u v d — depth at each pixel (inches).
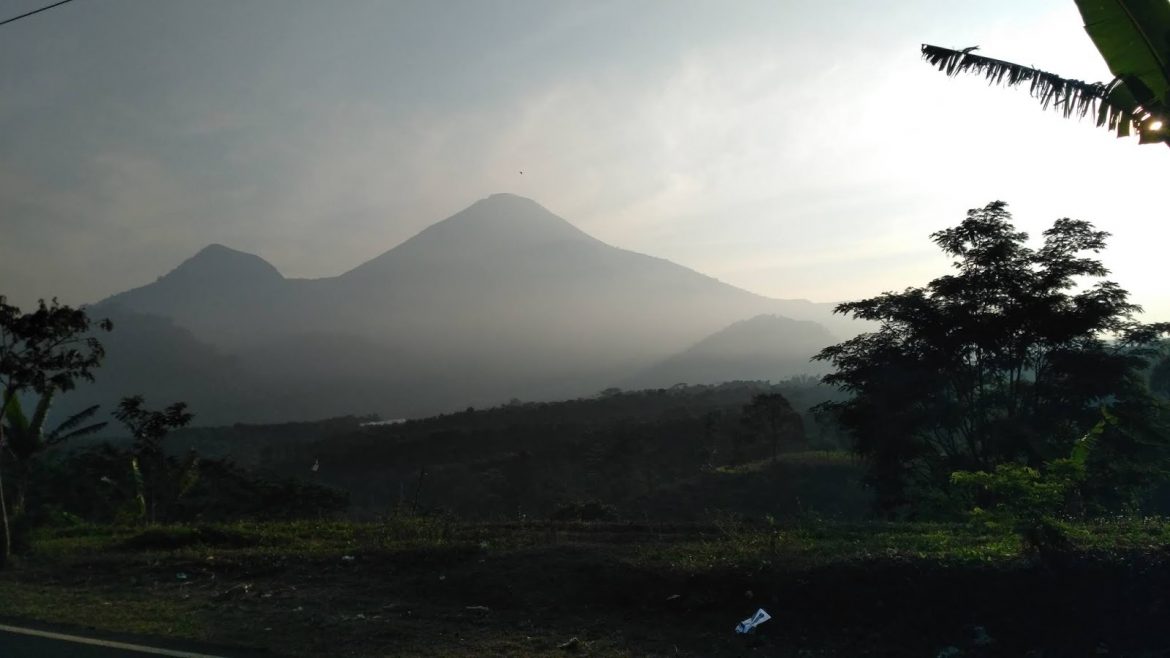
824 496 1521.9
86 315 419.8
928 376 787.4
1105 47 214.8
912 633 216.1
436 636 231.8
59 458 1174.3
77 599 290.4
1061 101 220.5
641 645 220.2
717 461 2225.6
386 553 335.9
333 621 248.7
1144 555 224.1
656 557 286.5
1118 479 652.7
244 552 369.1
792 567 253.6
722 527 355.3
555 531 395.9
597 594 264.5
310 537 433.1
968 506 391.5
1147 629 199.6
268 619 253.1
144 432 796.0
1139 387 743.1
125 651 214.1
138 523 669.9
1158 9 206.5
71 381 420.5
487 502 1991.9
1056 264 753.0
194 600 286.2
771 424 1988.2
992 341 765.9
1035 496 231.6
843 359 872.3
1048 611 212.4
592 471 2228.1
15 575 346.9
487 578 285.0
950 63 232.5
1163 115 207.3
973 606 220.1
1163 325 731.4
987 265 773.9
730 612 241.8
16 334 394.9
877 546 285.4
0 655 210.4
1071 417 740.0
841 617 228.8
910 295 829.2
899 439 788.6
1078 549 231.5
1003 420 760.3
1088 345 754.8
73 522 689.0
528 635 232.7
